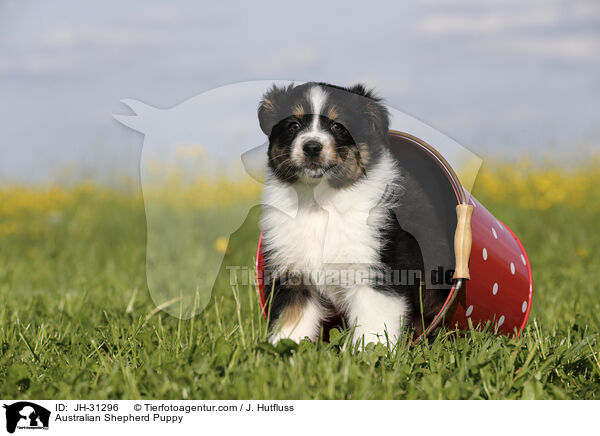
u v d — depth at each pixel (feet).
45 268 26.73
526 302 15.11
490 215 15.30
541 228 33.35
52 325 15.40
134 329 14.08
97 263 28.76
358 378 10.66
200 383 10.68
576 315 16.81
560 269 24.61
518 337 13.92
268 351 11.63
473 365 11.19
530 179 40.22
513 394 10.66
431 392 10.48
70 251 31.60
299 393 10.28
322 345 12.05
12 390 10.78
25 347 13.03
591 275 23.02
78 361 12.35
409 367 11.43
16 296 19.60
